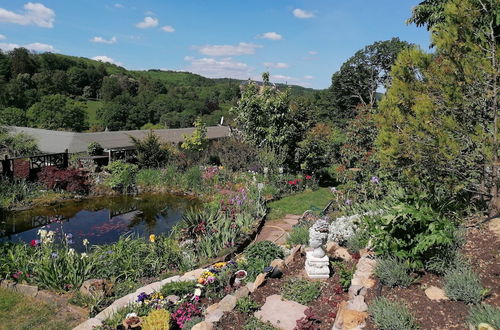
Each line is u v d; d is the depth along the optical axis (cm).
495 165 517
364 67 3953
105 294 530
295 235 712
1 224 982
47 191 1255
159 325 390
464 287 366
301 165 1456
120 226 974
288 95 1584
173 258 656
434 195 575
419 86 542
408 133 537
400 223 452
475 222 539
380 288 414
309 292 453
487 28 525
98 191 1333
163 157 1691
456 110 532
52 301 528
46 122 4528
